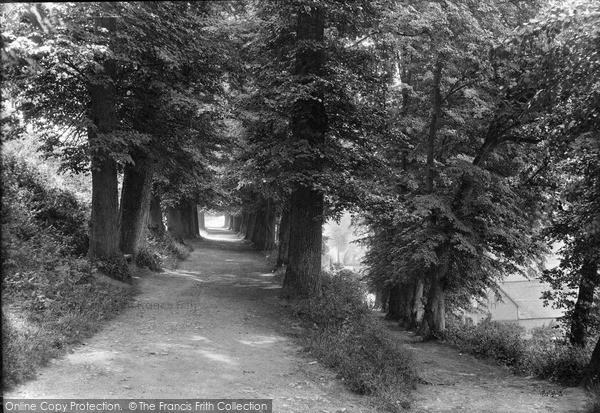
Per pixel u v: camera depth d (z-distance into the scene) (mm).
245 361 10094
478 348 16828
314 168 15609
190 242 40188
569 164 12906
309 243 16188
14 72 10320
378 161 17734
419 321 22266
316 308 14422
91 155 14805
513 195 18453
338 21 16875
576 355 13367
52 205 17859
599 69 10555
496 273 21250
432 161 19422
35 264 12312
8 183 13172
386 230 21375
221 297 16641
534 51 12102
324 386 9203
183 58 15266
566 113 12375
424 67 18938
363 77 16625
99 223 16375
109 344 10242
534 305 41219
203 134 20359
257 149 17062
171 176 23188
